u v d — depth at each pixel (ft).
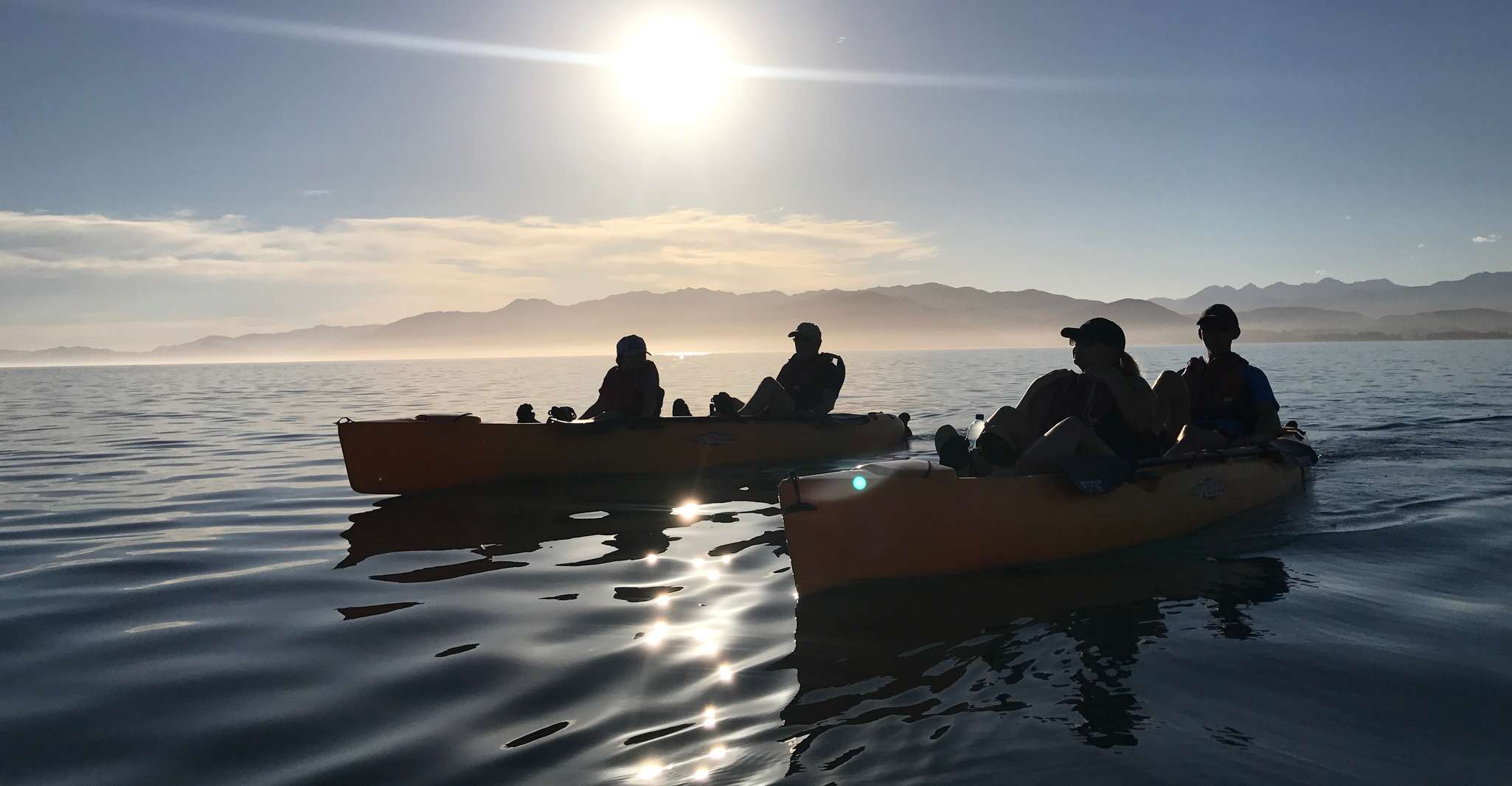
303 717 8.18
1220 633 9.86
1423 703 7.86
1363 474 21.33
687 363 199.41
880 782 6.48
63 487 24.23
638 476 23.30
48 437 39.34
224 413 54.85
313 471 26.91
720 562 14.16
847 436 27.55
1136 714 7.64
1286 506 17.51
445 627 10.91
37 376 180.24
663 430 23.59
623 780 6.65
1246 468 17.08
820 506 11.56
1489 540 14.42
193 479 25.41
